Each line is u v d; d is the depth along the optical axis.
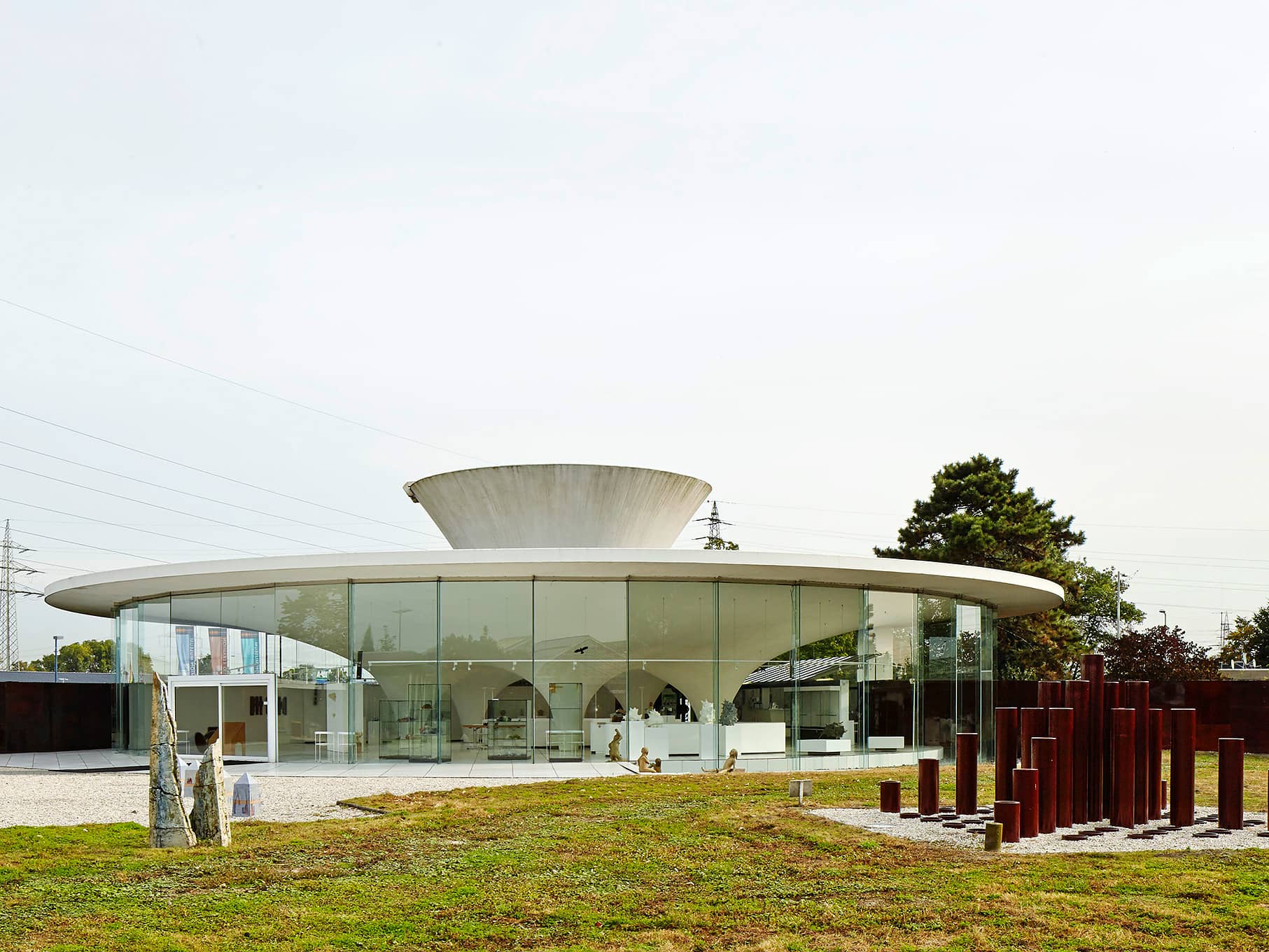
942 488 53.66
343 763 26.64
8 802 19.06
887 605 28.89
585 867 12.36
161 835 13.66
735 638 26.73
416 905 10.66
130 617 32.97
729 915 10.31
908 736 28.89
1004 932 9.65
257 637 28.27
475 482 29.88
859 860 12.70
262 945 9.34
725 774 24.09
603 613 26.42
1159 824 15.63
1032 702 38.59
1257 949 9.18
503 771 24.80
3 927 9.83
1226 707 33.59
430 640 26.48
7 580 74.38
